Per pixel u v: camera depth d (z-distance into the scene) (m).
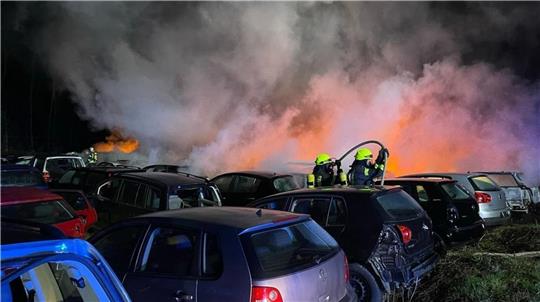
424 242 5.33
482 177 9.00
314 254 3.62
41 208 5.57
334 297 3.60
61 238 1.79
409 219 5.19
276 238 3.56
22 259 1.61
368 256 4.85
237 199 9.95
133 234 3.99
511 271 5.59
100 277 1.81
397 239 4.89
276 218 3.75
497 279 5.31
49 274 2.29
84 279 1.93
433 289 5.50
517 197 10.66
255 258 3.30
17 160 15.21
